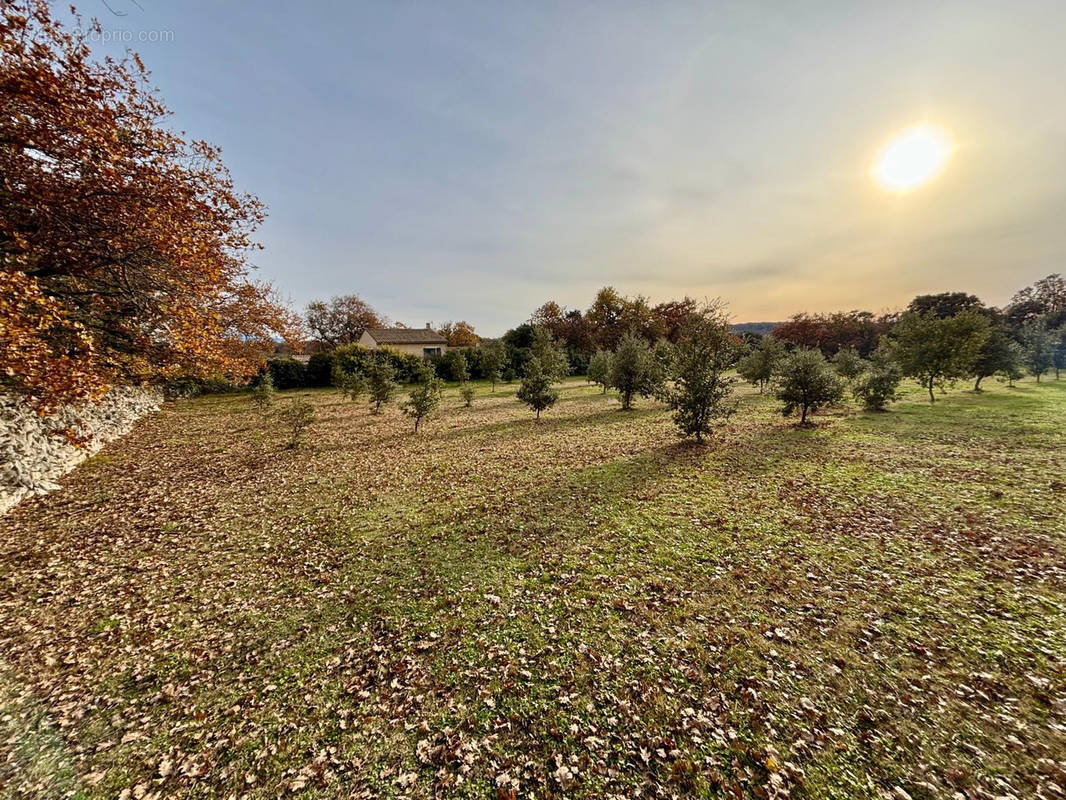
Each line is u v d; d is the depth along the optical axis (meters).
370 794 2.87
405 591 5.39
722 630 4.34
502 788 2.87
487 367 30.75
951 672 3.62
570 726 3.32
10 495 8.53
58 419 11.20
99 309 9.62
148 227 7.91
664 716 3.36
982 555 5.49
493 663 4.05
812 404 15.06
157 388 24.14
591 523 7.13
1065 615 4.25
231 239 9.78
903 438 11.97
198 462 12.11
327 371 35.03
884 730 3.13
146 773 3.07
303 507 8.46
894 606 4.56
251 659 4.25
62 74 6.61
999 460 9.32
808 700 3.43
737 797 2.72
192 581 5.74
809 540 6.16
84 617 4.96
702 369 12.27
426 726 3.39
